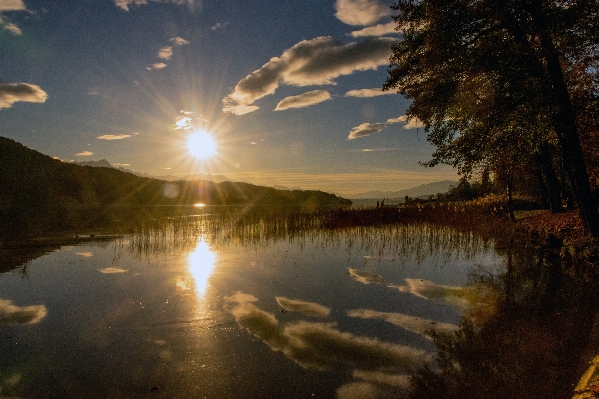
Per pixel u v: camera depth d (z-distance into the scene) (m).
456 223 25.56
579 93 16.78
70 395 5.92
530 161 21.84
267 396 5.88
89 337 8.09
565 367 6.64
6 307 10.05
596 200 15.20
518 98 13.85
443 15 14.07
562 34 13.29
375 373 6.56
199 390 6.05
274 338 8.03
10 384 6.23
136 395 5.92
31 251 18.66
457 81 14.81
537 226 20.61
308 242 21.30
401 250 18.45
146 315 9.44
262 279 12.95
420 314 9.48
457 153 16.64
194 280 12.83
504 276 13.30
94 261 16.14
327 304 10.26
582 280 12.59
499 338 7.98
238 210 49.84
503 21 13.64
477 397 5.77
